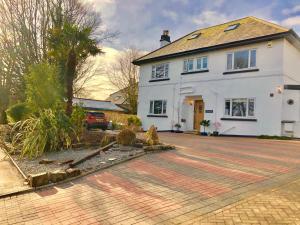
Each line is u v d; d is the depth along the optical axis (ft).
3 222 14.52
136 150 31.19
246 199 16.22
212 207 15.31
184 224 13.46
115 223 13.93
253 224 12.99
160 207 15.66
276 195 16.72
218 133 57.31
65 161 26.25
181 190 18.34
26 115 41.04
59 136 32.32
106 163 25.79
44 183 20.38
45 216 15.16
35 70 36.17
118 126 66.74
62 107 36.47
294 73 53.98
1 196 18.26
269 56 50.85
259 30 55.16
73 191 19.06
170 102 68.85
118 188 19.24
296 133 48.39
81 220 14.44
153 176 21.79
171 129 67.87
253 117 52.37
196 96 63.82
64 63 43.21
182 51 65.21
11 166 26.73
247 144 39.24
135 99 135.23
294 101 49.26
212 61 59.93
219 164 25.29
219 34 65.05
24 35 75.72
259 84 51.88
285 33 48.19
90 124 62.03
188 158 28.07
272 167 24.00
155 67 74.13
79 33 44.83
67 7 77.71
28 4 75.31
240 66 55.11
